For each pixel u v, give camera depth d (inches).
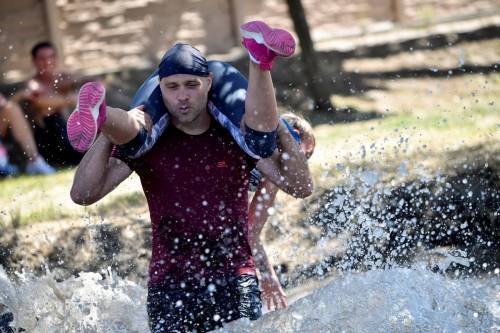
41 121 971.9
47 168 962.1
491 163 750.5
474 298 456.8
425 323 431.8
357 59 1478.8
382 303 442.6
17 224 733.3
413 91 1363.2
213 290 432.1
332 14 1612.9
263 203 497.0
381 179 727.1
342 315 437.1
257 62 387.2
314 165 810.2
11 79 1350.9
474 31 1584.6
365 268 579.8
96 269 675.4
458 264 610.9
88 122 376.8
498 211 684.7
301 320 433.7
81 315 508.7
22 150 1006.4
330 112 1263.5
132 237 704.4
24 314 511.2
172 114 422.9
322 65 1449.3
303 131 485.1
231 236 436.5
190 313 430.3
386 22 1646.2
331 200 677.9
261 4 1517.0
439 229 665.0
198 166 429.7
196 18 1478.8
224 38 1496.1
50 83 984.3
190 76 414.3
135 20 1443.2
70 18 1406.3
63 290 521.7
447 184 700.0
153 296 433.1
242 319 428.5
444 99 1306.6
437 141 873.5
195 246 432.8
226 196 433.7
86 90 378.6
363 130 1037.2
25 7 1370.6
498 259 623.2
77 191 427.5
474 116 1072.2
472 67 1455.5
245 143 416.5
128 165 432.5
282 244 683.4
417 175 733.3
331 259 615.8
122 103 1279.5
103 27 1424.7
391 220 666.2
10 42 1363.2
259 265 502.9
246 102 402.9
